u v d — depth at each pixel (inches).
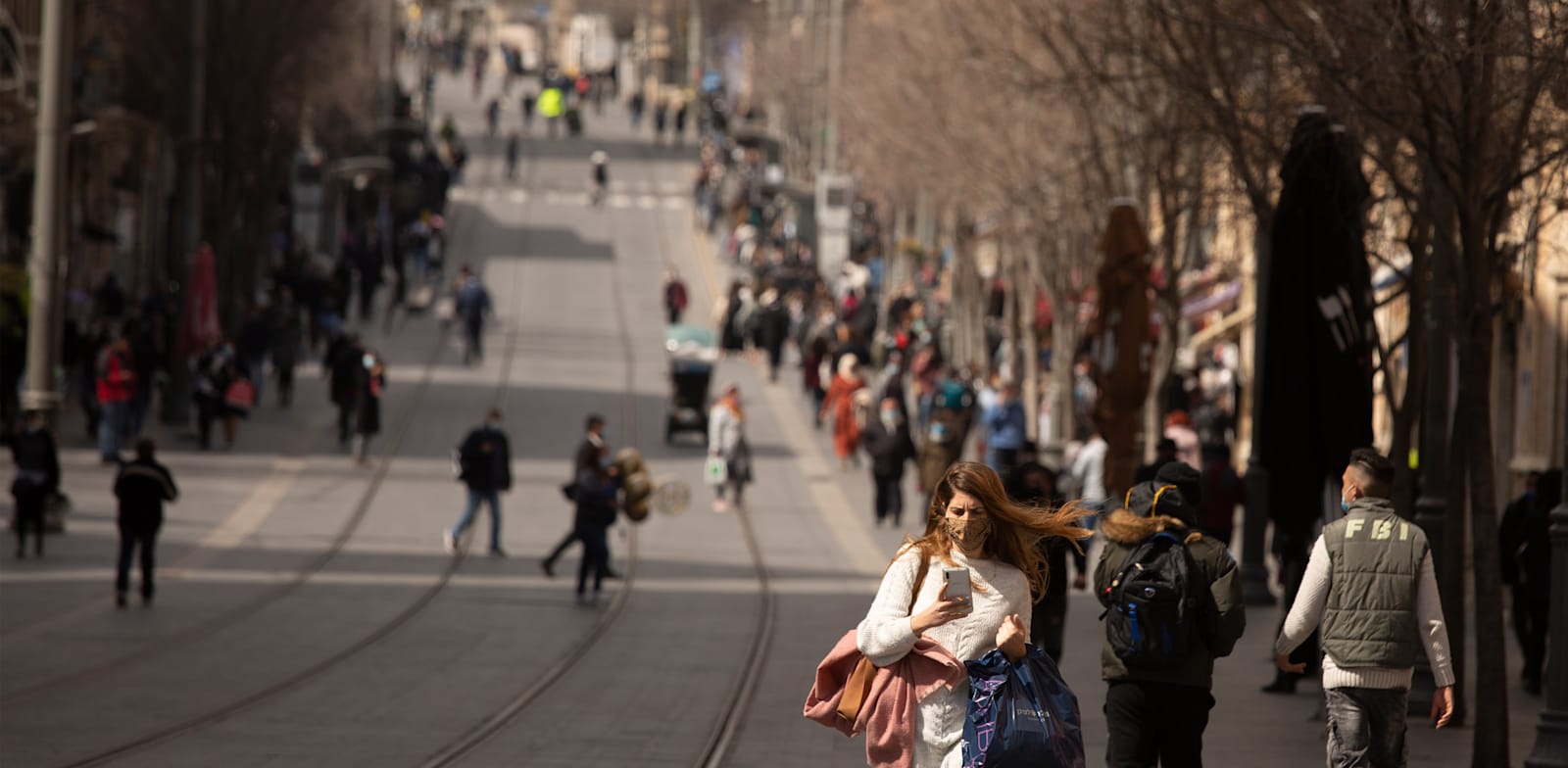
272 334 5556.1
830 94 7421.3
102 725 1966.0
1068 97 3292.3
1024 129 4655.5
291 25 6373.0
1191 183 3627.0
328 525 3875.5
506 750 1907.0
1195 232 3806.6
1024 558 1093.8
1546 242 2338.8
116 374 4308.6
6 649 2439.7
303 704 2146.9
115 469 4301.2
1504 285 2153.1
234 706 2112.5
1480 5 1690.5
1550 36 1718.8
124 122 6569.9
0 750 1811.0
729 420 4382.4
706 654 2635.3
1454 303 2012.8
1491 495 1761.8
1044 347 6520.7
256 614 2842.0
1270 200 2881.4
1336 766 1379.2
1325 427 2025.1
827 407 5113.2
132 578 3134.8
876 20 6692.9
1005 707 1058.1
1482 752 1745.8
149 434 4936.0
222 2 6190.9
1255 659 2586.1
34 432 3238.2
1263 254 3080.7
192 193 5113.2
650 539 3956.7
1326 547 1382.9
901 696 1067.3
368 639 2677.2
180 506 3973.9
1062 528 1087.6
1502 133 1946.4
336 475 4515.3
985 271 7357.3
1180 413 3538.4
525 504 4288.9
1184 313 5423.2
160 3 6190.9
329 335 6594.5
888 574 1082.7
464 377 6294.3
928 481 4185.5
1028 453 2468.0
